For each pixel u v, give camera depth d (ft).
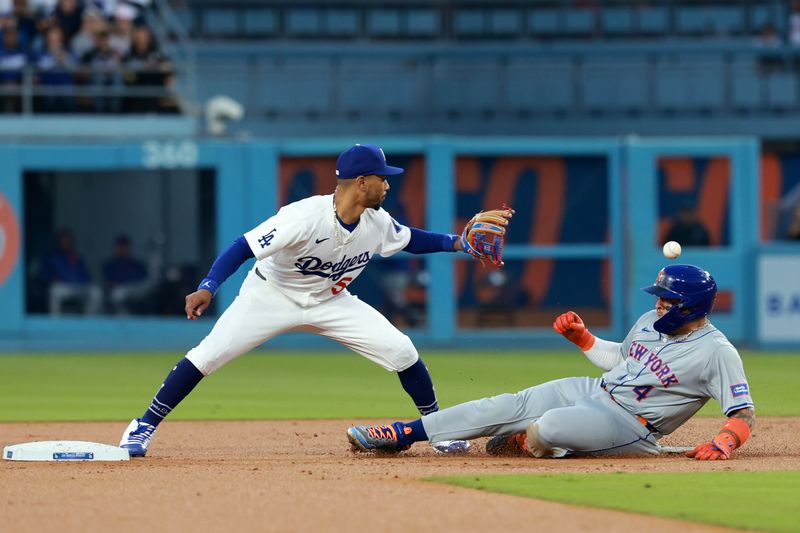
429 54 287.89
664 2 303.89
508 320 241.35
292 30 303.89
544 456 79.51
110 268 245.04
